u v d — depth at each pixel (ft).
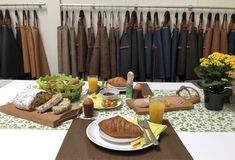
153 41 9.27
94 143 3.54
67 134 3.83
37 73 9.68
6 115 4.56
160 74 9.37
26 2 9.59
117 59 9.36
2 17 9.32
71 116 4.46
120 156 3.29
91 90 5.75
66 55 9.37
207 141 3.77
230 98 5.42
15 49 9.40
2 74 9.41
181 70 9.34
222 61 4.66
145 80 9.49
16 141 3.69
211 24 9.62
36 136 3.84
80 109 4.71
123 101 5.37
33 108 4.58
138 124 3.97
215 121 4.45
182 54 9.22
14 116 4.52
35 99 4.63
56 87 5.19
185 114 4.73
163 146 3.54
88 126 3.93
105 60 9.26
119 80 6.13
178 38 9.29
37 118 4.27
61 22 9.56
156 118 4.19
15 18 9.77
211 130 4.12
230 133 4.03
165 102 4.91
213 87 4.80
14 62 9.43
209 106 4.92
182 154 3.35
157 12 9.59
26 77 9.81
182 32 9.14
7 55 9.24
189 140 3.79
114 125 3.61
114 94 5.34
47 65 10.02
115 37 9.28
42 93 4.81
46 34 9.88
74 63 9.45
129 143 3.51
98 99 5.29
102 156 3.28
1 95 5.68
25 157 3.30
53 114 4.42
